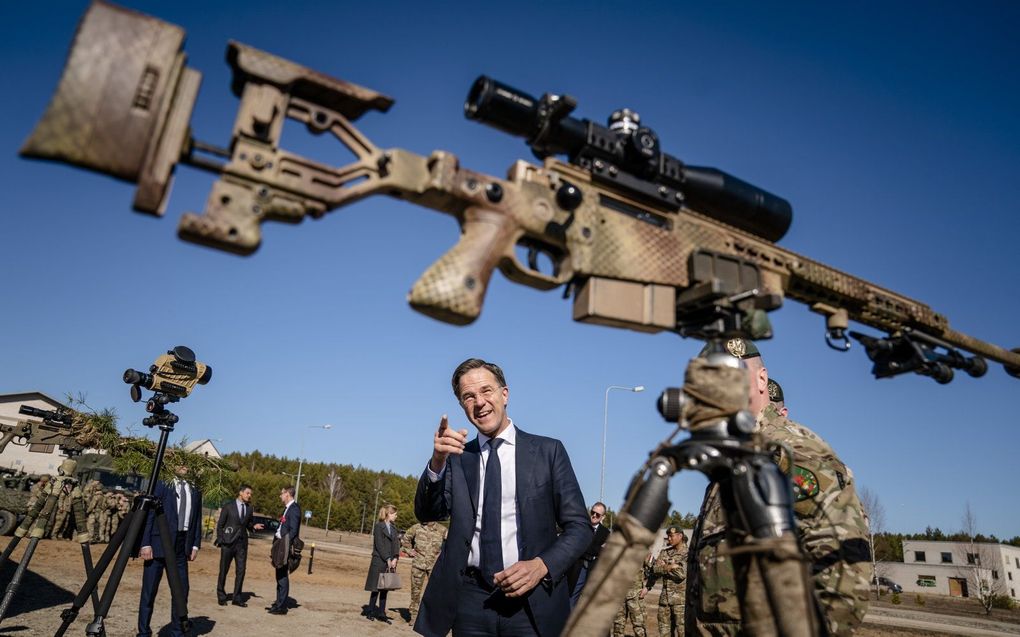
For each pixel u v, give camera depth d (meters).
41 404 32.50
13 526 16.95
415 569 11.81
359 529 71.81
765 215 2.29
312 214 1.67
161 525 5.96
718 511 2.65
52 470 30.69
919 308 2.66
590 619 1.62
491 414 3.29
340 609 12.03
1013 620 36.50
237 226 1.55
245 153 1.59
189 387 6.00
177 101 1.51
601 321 1.95
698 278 2.05
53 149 1.39
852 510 2.38
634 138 2.02
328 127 1.74
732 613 2.45
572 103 1.87
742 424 1.67
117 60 1.46
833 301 2.50
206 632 8.32
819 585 2.28
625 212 2.07
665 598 11.22
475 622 3.04
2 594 9.01
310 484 84.88
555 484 3.27
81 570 12.81
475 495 3.25
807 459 2.46
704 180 2.17
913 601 53.12
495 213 1.82
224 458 8.28
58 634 5.35
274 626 9.36
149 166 1.45
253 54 1.64
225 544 10.98
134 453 7.33
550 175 1.94
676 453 1.73
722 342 1.98
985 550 67.62
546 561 2.92
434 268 1.75
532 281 1.91
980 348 2.80
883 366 2.68
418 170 1.77
